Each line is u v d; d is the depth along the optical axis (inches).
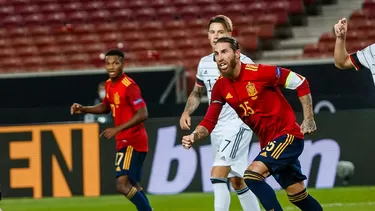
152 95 1489.9
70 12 2181.3
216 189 779.4
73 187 1283.2
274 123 668.7
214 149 802.2
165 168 1270.9
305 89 661.9
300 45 2004.2
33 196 1286.9
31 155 1289.4
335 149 1256.2
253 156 1240.2
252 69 661.9
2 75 1541.6
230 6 2107.5
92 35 2075.5
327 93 1453.0
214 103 691.4
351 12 2117.4
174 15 2124.8
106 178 1278.3
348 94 1433.3
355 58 694.5
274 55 1953.7
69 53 2023.9
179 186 1267.2
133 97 820.6
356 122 1253.7
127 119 832.9
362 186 1250.6
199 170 1263.5
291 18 2097.7
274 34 2031.3
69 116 1368.1
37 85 1536.7
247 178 661.3
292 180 690.8
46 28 2117.4
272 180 1269.7
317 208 701.3
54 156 1286.9
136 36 2048.5
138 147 829.8
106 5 2185.0
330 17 2094.0
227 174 782.5
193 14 2114.9
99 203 1187.9
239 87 666.8
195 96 814.5
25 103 1541.6
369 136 1248.8
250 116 676.1
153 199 1209.4
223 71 658.2
